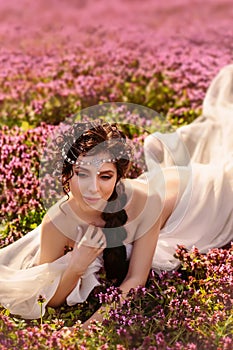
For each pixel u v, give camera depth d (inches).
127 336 155.1
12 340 157.2
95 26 449.1
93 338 158.7
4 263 189.0
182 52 381.7
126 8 517.0
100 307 174.7
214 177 213.0
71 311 182.9
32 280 176.9
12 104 318.0
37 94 327.3
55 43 413.4
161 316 165.8
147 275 179.3
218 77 285.3
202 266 189.5
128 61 362.9
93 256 171.9
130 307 170.4
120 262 179.2
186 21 465.4
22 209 219.3
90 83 329.1
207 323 163.9
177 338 160.4
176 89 325.1
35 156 243.3
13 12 508.1
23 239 194.4
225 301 170.9
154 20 470.9
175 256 192.7
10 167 235.3
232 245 196.1
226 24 453.1
